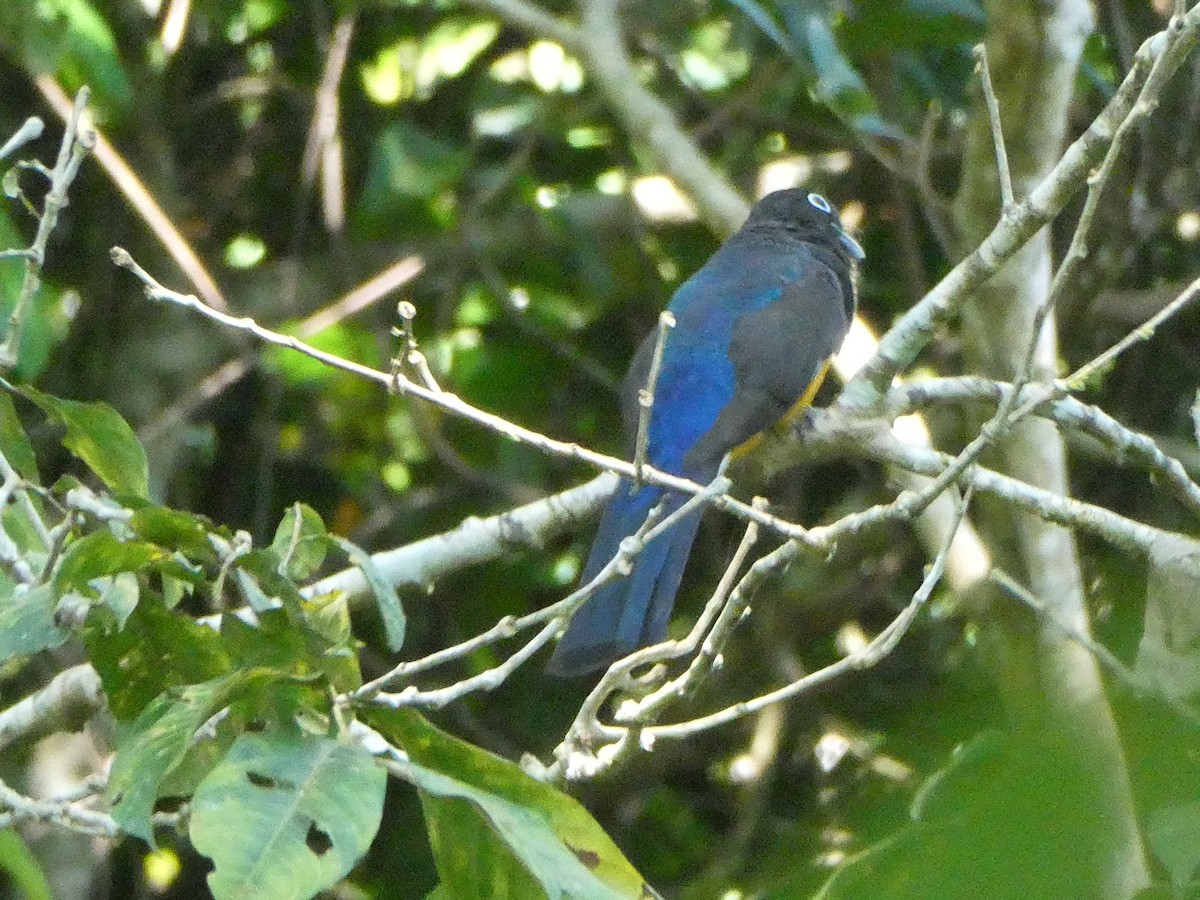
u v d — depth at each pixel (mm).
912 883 3359
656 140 11836
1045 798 3314
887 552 12273
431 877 11664
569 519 8734
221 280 13258
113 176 11656
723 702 12227
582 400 13258
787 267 10680
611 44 12094
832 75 10734
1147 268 13164
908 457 8688
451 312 13102
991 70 9695
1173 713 4262
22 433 6641
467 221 13047
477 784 4887
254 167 13984
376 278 13211
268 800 4398
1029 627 9602
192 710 4672
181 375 12875
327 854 4316
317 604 5230
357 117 14008
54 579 5113
